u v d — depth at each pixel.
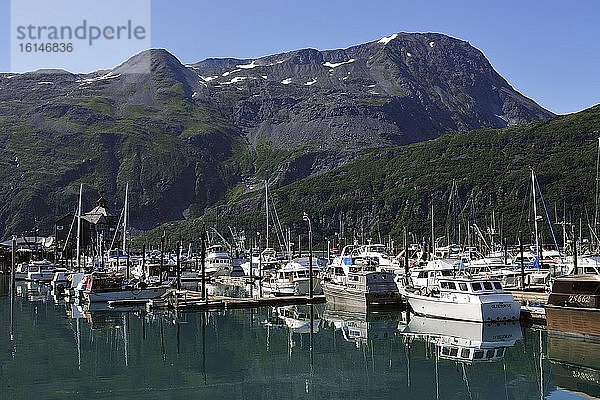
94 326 72.12
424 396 42.06
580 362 48.72
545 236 189.38
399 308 77.81
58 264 168.50
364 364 51.25
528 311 62.47
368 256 119.88
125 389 44.44
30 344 61.28
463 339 58.53
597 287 50.56
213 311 82.94
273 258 161.38
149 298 92.31
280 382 46.47
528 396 41.22
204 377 48.03
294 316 77.69
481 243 183.75
